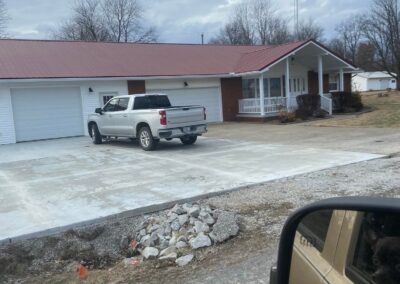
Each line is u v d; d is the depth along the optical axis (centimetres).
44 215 721
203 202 768
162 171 1064
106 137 1723
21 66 2078
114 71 2275
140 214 720
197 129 1477
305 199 745
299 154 1218
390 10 5841
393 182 821
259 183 879
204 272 489
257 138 1689
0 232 642
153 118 1416
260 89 2464
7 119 1948
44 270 551
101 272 529
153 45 2848
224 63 2750
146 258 555
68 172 1120
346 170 967
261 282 446
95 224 671
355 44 7700
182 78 2444
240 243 568
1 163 1343
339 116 2450
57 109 2089
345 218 191
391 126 1822
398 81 5938
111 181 974
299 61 2802
